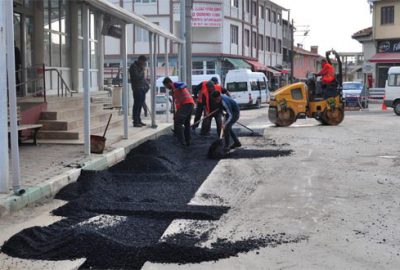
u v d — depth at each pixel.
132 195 8.19
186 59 21.19
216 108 14.75
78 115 14.04
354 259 5.52
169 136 14.51
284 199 8.12
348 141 15.20
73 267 5.24
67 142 11.92
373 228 6.59
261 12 59.00
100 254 5.52
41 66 15.23
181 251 5.59
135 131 14.97
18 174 7.38
